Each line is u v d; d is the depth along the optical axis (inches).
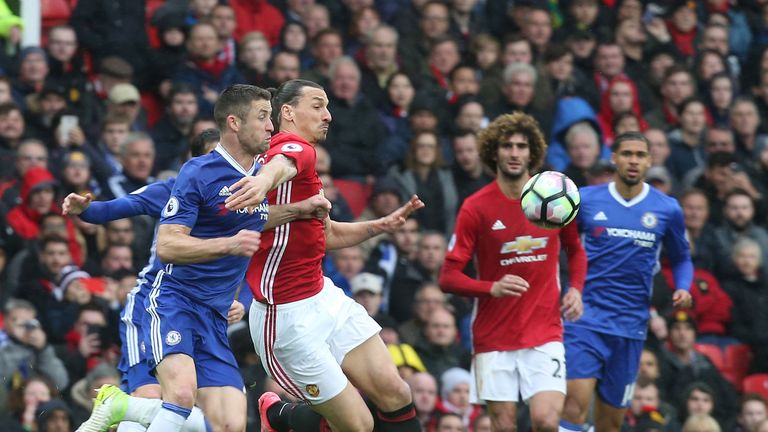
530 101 2078.0
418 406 1595.7
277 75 1999.3
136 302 1192.8
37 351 1498.5
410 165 1910.7
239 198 1018.7
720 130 2198.6
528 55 2149.4
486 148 1382.9
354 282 1718.8
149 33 2010.3
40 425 1405.0
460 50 2201.0
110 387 1144.2
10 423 1423.5
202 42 1963.6
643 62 2340.1
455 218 1903.3
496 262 1374.3
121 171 1784.0
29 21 1948.8
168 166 1850.4
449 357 1692.9
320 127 1151.6
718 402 1803.6
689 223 2012.8
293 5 2170.3
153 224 1705.2
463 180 1925.4
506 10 2299.5
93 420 1128.2
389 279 1777.8
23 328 1499.8
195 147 1301.7
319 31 2048.5
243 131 1116.5
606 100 2197.3
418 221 1878.7
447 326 1688.0
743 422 1793.8
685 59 2405.3
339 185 1900.8
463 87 2094.0
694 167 2164.1
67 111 1787.6
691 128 2191.2
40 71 1854.1
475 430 1605.6
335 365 1160.8
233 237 1061.1
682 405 1769.2
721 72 2345.0
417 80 2073.1
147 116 1939.0
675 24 2472.9
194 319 1141.1
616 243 1425.9
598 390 1455.5
